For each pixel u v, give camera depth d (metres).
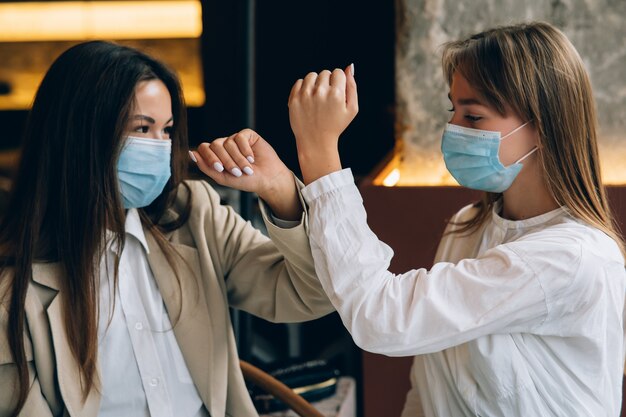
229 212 1.94
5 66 4.74
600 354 1.63
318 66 3.57
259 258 1.86
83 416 1.65
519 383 1.62
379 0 3.44
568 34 2.66
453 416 1.74
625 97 2.64
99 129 1.67
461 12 2.73
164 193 1.86
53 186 1.71
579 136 1.65
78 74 1.68
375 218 2.68
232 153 1.64
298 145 1.66
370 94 3.48
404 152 2.82
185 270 1.81
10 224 1.73
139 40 4.63
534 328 1.61
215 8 3.71
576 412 1.64
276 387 2.11
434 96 2.78
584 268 1.57
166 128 1.77
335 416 2.68
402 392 2.73
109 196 1.69
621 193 2.47
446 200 2.63
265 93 3.65
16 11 4.70
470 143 1.67
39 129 1.72
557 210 1.69
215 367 1.78
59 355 1.65
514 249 1.60
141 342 1.74
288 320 1.85
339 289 1.61
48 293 1.69
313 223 1.63
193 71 4.54
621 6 2.63
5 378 1.64
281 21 3.58
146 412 1.73
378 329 1.59
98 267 1.71
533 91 1.62
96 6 4.61
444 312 1.58
